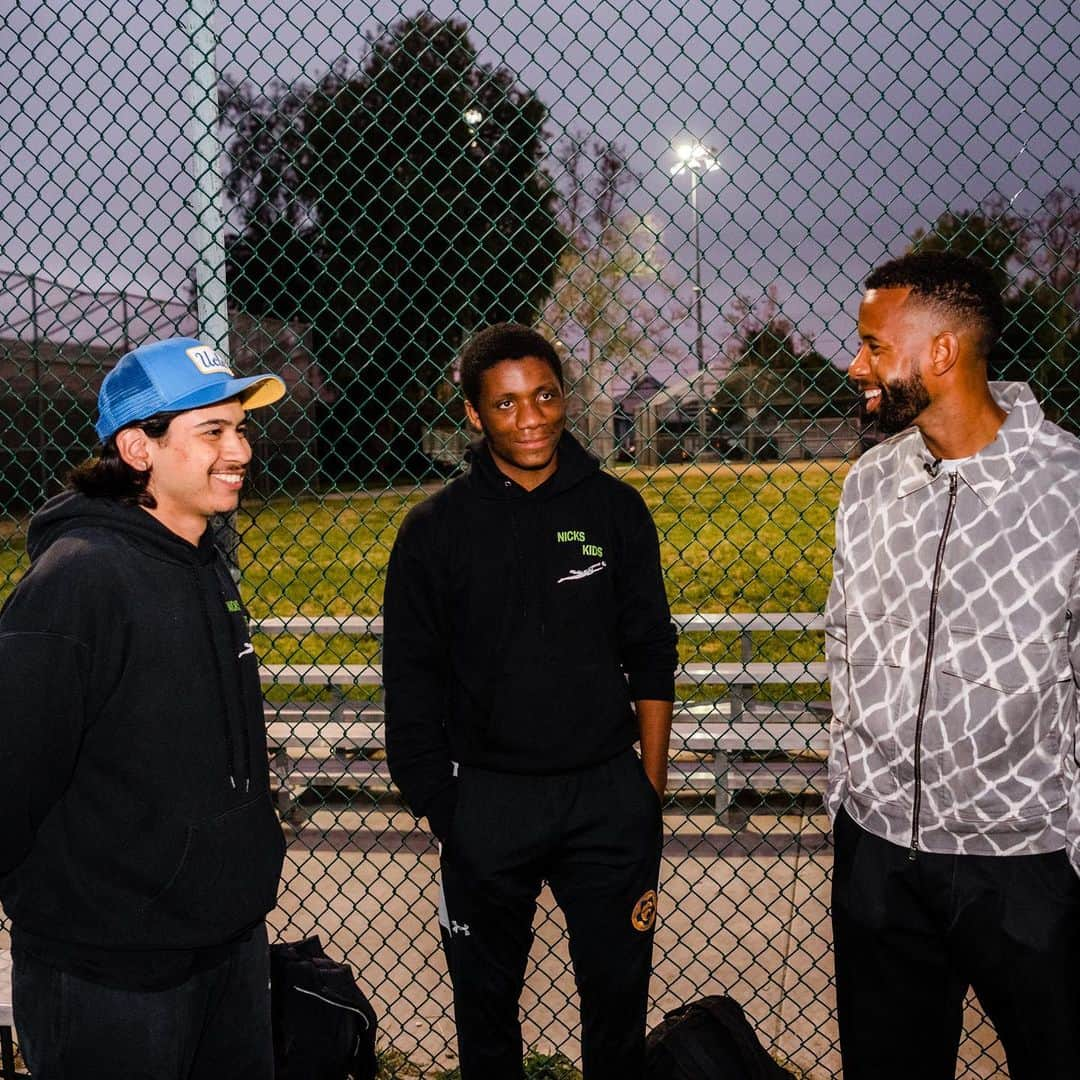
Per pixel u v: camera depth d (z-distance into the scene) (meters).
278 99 3.11
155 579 1.65
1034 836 1.75
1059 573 1.68
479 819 2.02
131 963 1.63
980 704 1.73
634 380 3.29
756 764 4.75
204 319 3.18
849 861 1.93
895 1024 1.94
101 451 1.74
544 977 3.21
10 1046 2.46
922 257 1.76
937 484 1.80
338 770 4.56
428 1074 2.73
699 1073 2.08
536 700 2.00
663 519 16.14
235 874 1.71
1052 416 5.25
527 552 2.03
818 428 3.10
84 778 1.61
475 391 2.01
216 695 1.70
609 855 2.04
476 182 20.75
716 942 3.36
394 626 2.10
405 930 3.53
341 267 21.16
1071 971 1.76
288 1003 2.08
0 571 7.36
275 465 18.30
